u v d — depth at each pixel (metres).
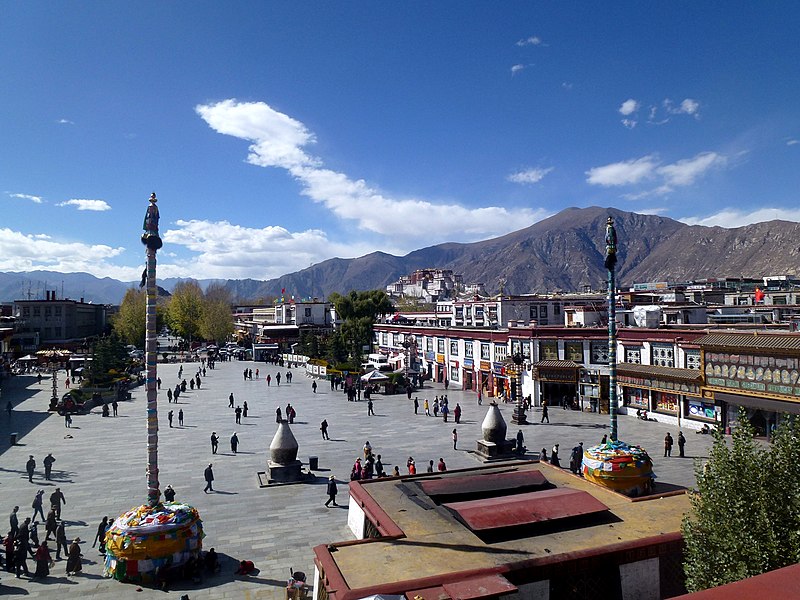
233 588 18.72
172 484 30.66
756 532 11.36
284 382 79.25
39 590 18.59
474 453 36.38
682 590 15.54
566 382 52.31
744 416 12.81
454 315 92.12
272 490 29.47
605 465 25.30
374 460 33.00
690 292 89.94
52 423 49.38
